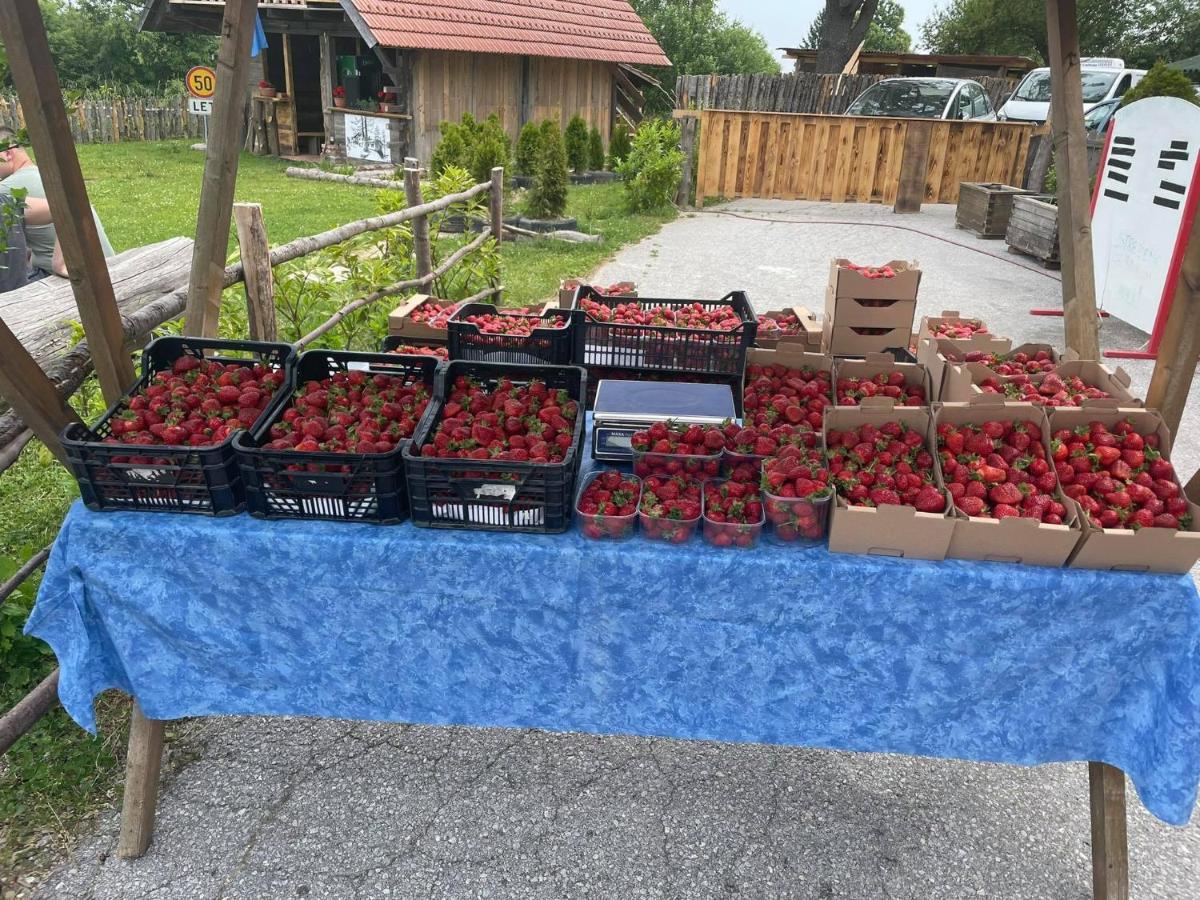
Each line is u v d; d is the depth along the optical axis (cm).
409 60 1627
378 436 233
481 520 221
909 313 368
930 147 1323
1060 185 321
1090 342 326
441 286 707
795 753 293
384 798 271
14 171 480
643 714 241
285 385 262
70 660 230
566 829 261
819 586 214
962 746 235
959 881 247
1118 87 1487
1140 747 218
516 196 1355
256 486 221
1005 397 272
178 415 241
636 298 393
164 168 1731
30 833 258
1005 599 210
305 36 2008
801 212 1389
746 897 240
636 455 240
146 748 249
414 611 228
